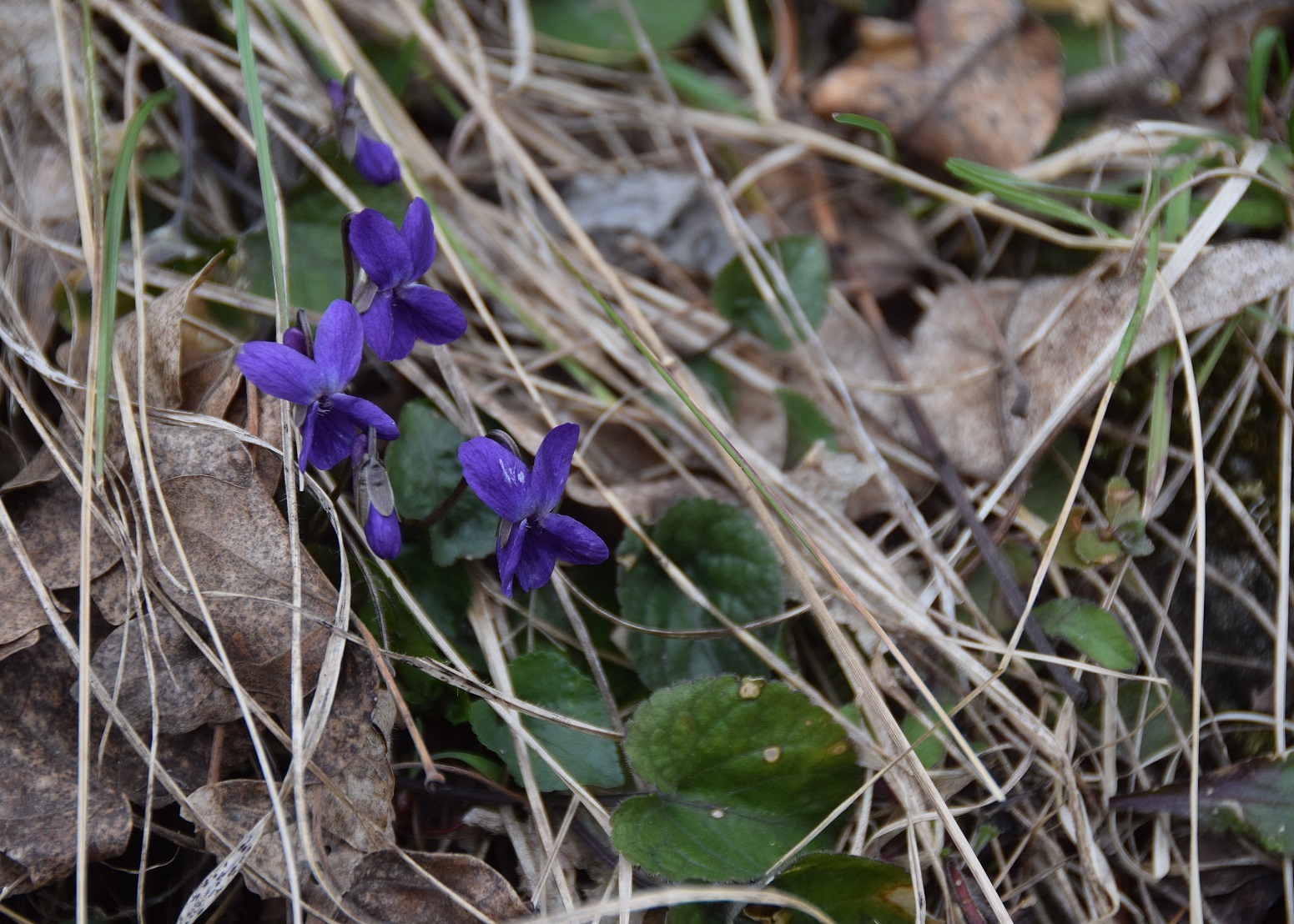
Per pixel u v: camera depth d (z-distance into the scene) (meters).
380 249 0.44
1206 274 0.47
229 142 0.49
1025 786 0.46
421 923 0.44
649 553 0.47
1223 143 0.49
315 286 0.48
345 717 0.44
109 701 0.43
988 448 0.48
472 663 0.46
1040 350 0.48
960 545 0.47
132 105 0.49
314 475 0.46
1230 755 0.47
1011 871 0.46
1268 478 0.48
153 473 0.44
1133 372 0.48
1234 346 0.48
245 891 0.45
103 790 0.44
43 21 0.49
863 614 0.45
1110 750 0.46
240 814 0.44
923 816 0.45
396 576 0.46
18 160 0.48
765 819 0.45
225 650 0.44
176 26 0.49
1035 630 0.46
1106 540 0.47
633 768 0.45
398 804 0.45
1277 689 0.47
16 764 0.44
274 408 0.45
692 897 0.44
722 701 0.45
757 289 0.49
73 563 0.44
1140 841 0.47
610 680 0.47
